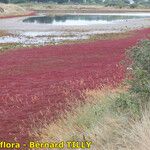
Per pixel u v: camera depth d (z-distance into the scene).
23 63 23.97
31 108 13.13
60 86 16.53
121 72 18.72
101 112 10.18
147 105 9.23
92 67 21.55
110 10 137.88
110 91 13.70
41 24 70.06
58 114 12.04
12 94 15.41
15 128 11.05
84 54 27.77
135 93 10.05
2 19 83.00
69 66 22.31
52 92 15.44
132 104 9.36
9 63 24.12
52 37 46.56
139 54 13.33
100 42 37.38
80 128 9.59
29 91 15.85
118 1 180.75
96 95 13.62
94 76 18.47
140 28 58.59
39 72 20.52
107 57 25.70
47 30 58.22
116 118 9.13
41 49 32.09
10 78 18.98
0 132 10.73
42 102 13.88
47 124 11.20
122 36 44.06
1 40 43.66
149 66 11.28
